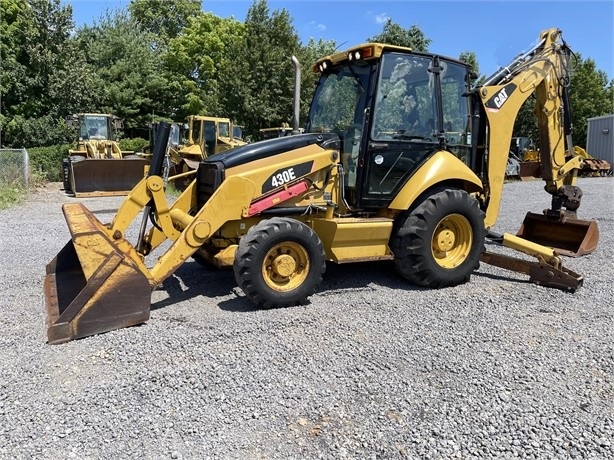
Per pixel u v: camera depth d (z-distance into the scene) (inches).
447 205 215.9
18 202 519.5
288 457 103.1
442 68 229.9
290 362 143.5
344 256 207.8
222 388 128.6
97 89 1158.3
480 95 237.0
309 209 207.6
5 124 988.6
